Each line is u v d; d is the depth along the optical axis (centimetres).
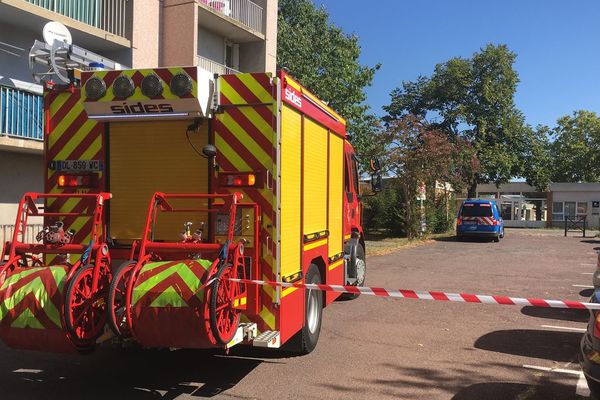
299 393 489
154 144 523
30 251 463
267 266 486
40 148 1311
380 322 779
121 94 480
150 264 440
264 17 2167
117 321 430
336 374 544
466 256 1753
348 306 895
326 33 2878
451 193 3091
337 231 724
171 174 519
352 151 894
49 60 596
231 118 496
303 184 559
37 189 1455
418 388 507
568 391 502
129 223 529
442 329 740
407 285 1126
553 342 676
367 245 2106
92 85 486
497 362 591
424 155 2370
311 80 2361
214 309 402
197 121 495
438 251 1933
